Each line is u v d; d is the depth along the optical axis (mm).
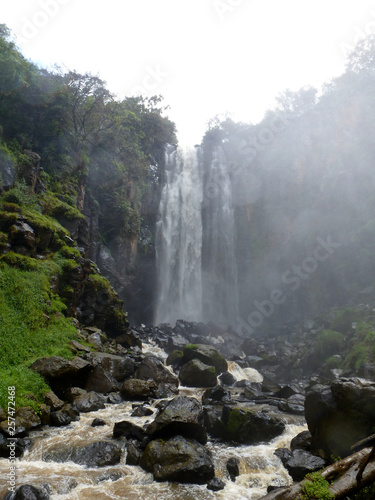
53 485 5613
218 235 33438
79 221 19234
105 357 12000
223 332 24359
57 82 23438
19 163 17016
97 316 16609
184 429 6977
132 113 30875
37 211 16297
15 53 19797
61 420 8133
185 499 5457
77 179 22297
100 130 25672
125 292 26109
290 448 7199
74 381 10234
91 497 5426
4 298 11531
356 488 3879
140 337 19891
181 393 11602
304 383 15312
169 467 6062
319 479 4055
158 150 35781
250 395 11680
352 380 5973
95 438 7398
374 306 17641
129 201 27734
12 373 9078
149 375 12000
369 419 5562
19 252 13586
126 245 26906
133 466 6449
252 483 6055
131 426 7391
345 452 5734
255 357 18219
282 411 9883
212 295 32375
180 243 33000
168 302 31250
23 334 11016
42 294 12742
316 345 16812
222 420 7891
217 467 6438
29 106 21000
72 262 15461
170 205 33406
